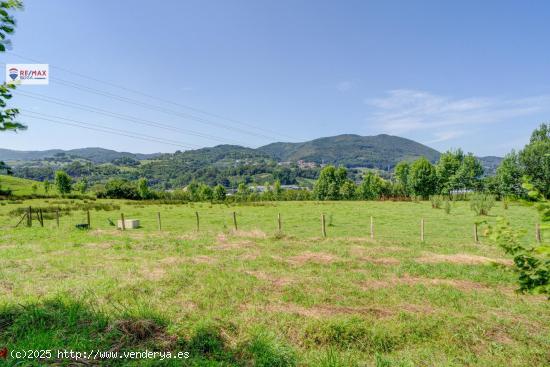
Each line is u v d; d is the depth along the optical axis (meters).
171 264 14.15
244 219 36.62
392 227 29.25
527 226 27.41
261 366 6.07
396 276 12.91
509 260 15.41
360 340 7.44
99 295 9.59
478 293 10.86
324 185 91.56
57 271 12.65
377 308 9.40
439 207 49.66
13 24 4.16
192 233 23.64
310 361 6.29
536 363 6.75
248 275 12.58
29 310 7.39
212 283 11.41
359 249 18.02
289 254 16.77
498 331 8.08
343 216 38.91
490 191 61.47
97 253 16.62
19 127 4.19
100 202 63.72
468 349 7.25
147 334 6.89
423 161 77.00
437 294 10.64
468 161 74.56
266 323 8.07
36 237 22.11
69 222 34.03
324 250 17.77
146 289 10.45
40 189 104.12
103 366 5.51
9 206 51.88
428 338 7.70
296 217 38.09
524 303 10.01
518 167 55.66
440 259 15.72
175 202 65.12
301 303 9.70
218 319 7.86
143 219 37.12
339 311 9.10
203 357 6.19
